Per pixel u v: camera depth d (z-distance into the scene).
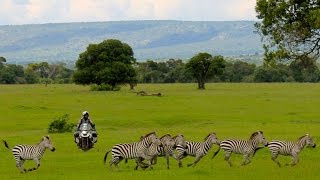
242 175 33.72
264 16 45.97
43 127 77.38
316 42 45.50
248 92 176.50
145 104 119.69
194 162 38.69
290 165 38.38
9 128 76.25
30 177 34.16
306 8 44.31
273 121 83.00
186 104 119.50
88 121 50.34
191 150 38.44
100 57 195.38
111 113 97.81
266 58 47.41
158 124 81.12
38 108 106.94
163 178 32.72
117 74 193.88
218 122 81.69
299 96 149.88
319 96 149.38
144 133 66.75
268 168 37.00
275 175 33.69
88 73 195.75
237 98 139.75
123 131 71.00
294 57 46.62
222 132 65.94
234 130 68.50
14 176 34.88
